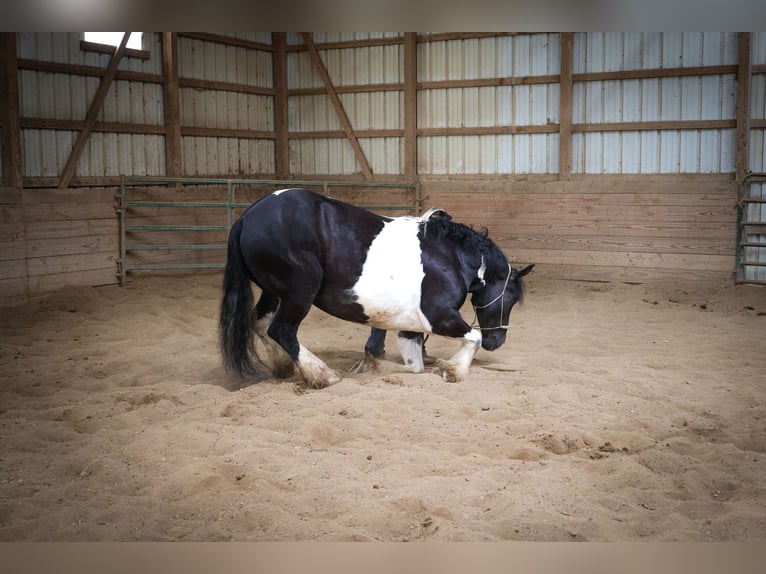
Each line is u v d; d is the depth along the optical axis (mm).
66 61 7863
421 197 9938
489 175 9703
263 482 3029
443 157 9992
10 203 7094
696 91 8383
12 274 7117
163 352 5391
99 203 7910
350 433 3650
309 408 3971
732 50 8141
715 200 8164
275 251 4211
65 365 5047
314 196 4383
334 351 5508
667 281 8430
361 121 10406
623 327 6449
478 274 4688
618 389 4461
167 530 2650
